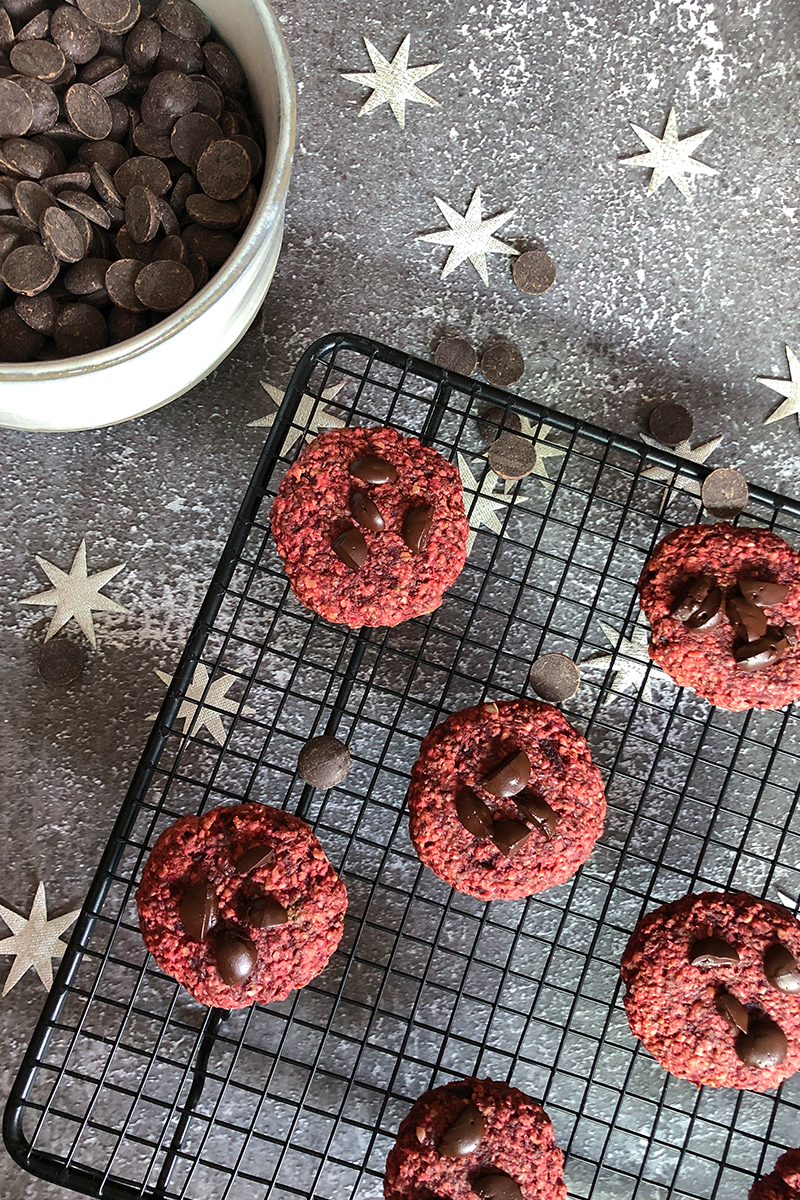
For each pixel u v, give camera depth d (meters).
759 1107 0.60
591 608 0.56
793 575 0.54
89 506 0.60
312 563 0.53
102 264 0.54
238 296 0.53
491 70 0.61
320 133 0.60
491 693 0.60
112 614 0.60
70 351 0.54
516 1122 0.52
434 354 0.60
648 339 0.61
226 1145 0.59
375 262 0.61
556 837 0.53
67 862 0.60
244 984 0.51
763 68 0.61
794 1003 0.53
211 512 0.60
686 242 0.61
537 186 0.61
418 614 0.54
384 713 0.60
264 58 0.54
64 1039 0.59
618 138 0.61
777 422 0.61
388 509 0.53
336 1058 0.59
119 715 0.60
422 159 0.61
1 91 0.53
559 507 0.61
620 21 0.61
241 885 0.52
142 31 0.54
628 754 0.60
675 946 0.53
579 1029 0.60
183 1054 0.59
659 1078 0.60
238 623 0.60
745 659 0.53
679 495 0.61
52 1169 0.52
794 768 0.61
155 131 0.55
